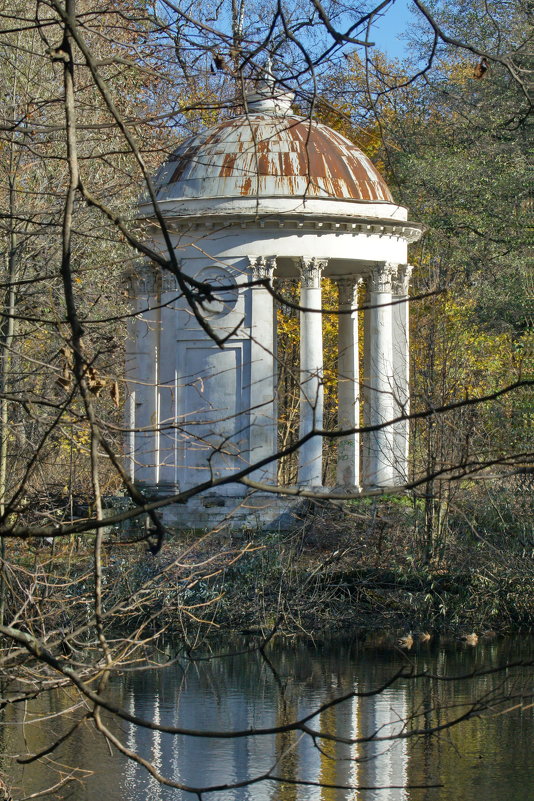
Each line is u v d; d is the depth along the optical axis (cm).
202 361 9238
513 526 7631
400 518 7662
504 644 6806
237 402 9188
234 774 4366
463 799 4022
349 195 9331
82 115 5791
